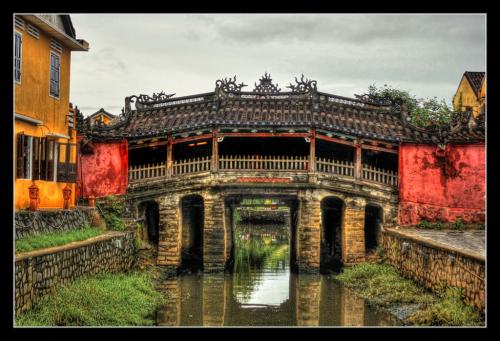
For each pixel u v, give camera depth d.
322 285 24.28
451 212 27.53
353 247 27.19
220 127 27.33
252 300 21.30
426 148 27.95
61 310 15.02
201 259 30.81
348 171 29.19
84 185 28.53
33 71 21.41
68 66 25.09
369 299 20.95
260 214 49.69
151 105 30.50
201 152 31.14
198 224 32.25
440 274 18.34
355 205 27.44
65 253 17.14
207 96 29.44
